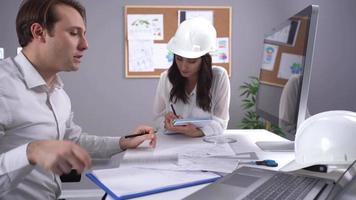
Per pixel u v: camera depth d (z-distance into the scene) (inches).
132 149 44.2
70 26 35.8
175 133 56.3
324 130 32.4
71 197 100.2
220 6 101.5
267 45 58.8
